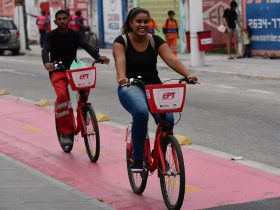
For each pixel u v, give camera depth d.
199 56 37.22
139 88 11.55
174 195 11.03
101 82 32.44
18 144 17.61
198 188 12.61
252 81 30.91
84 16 59.03
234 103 23.81
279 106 22.80
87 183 13.34
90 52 15.30
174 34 42.19
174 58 11.50
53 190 12.53
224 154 15.63
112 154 15.99
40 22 58.28
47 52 15.30
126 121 20.98
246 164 14.51
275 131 18.36
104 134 18.53
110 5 55.50
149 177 13.56
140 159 11.75
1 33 54.94
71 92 28.20
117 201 11.94
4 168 14.51
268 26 39.84
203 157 15.24
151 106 10.73
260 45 40.75
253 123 19.69
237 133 18.30
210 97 25.64
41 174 13.97
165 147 11.21
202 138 17.78
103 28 57.03
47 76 36.47
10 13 67.69
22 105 25.08
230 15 40.97
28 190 12.53
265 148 16.30
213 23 48.38
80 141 17.61
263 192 12.18
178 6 47.59
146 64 11.66
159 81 11.85
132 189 12.63
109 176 13.95
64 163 15.24
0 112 23.48
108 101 25.55
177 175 10.81
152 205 11.62
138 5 51.75
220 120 20.41
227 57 42.56
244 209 11.16
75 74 14.84
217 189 12.51
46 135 18.78
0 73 39.16
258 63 37.47
